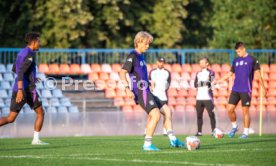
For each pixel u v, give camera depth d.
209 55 64.19
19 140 41.41
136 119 58.28
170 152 28.23
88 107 59.41
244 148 30.95
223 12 89.69
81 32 76.31
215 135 43.22
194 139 29.80
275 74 65.31
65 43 76.56
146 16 82.31
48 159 25.45
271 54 65.62
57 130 55.66
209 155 26.94
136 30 82.19
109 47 80.00
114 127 57.50
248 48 85.94
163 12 83.19
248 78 42.50
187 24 90.06
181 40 87.38
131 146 32.88
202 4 89.38
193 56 63.62
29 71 32.53
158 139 40.75
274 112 62.62
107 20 78.19
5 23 78.00
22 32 77.94
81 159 25.39
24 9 76.69
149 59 62.19
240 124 61.00
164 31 83.00
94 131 56.84
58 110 57.66
